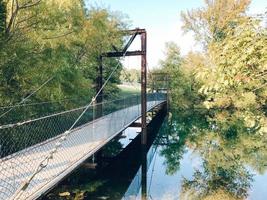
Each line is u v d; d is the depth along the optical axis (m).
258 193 10.32
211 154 16.62
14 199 2.51
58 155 7.24
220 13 32.69
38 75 10.55
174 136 22.66
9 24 9.42
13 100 10.04
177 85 40.84
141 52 15.63
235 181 11.75
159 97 31.83
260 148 18.02
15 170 5.93
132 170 13.02
